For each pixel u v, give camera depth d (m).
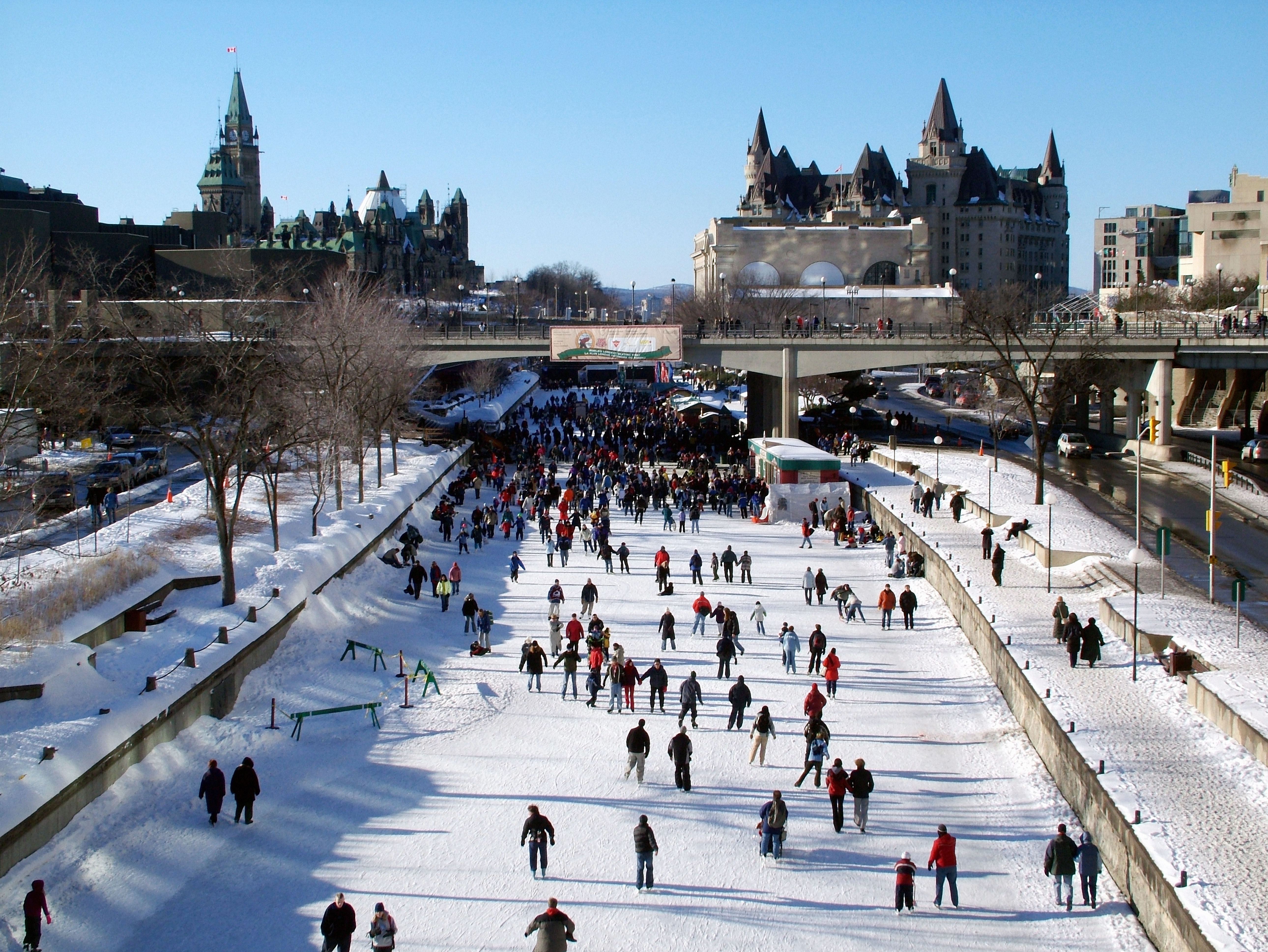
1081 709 27.89
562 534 52.94
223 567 36.97
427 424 101.75
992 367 90.38
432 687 34.81
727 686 34.91
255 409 50.78
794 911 21.39
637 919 21.12
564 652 36.91
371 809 26.03
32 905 19.61
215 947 20.39
